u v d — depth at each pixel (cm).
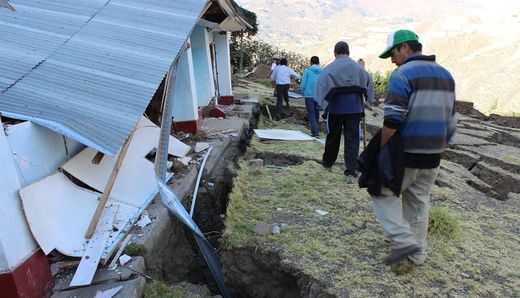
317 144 905
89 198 439
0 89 415
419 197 399
